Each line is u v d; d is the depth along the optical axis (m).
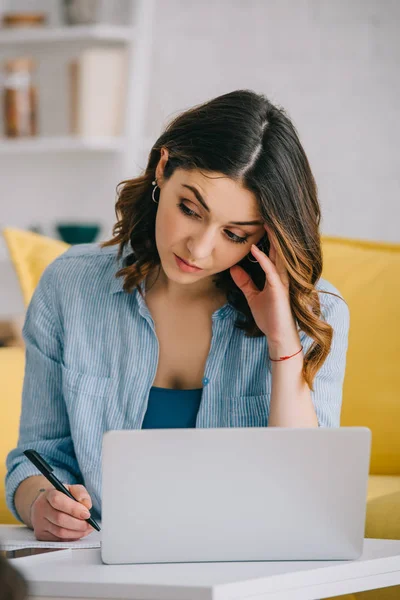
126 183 1.72
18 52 3.70
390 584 1.30
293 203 1.54
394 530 1.78
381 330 2.20
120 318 1.74
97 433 1.72
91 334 1.75
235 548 1.25
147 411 1.72
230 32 3.35
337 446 1.24
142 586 1.14
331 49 3.20
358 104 3.18
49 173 3.73
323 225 3.24
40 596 1.17
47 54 3.65
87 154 3.62
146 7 3.35
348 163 3.21
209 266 1.55
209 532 1.24
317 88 3.23
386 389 2.17
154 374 1.72
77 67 3.39
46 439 1.78
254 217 1.52
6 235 2.47
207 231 1.50
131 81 3.37
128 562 1.25
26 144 3.50
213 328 1.71
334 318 1.74
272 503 1.24
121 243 1.75
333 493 1.25
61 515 1.45
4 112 3.56
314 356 1.63
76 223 3.39
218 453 1.22
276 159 1.50
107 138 3.40
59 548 1.39
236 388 1.71
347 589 1.25
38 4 3.69
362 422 2.18
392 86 3.13
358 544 1.27
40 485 1.64
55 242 2.51
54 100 3.66
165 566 1.23
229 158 1.46
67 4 3.43
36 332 1.79
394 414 2.16
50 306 1.79
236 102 1.52
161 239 1.54
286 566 1.24
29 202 3.78
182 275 1.54
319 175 3.24
